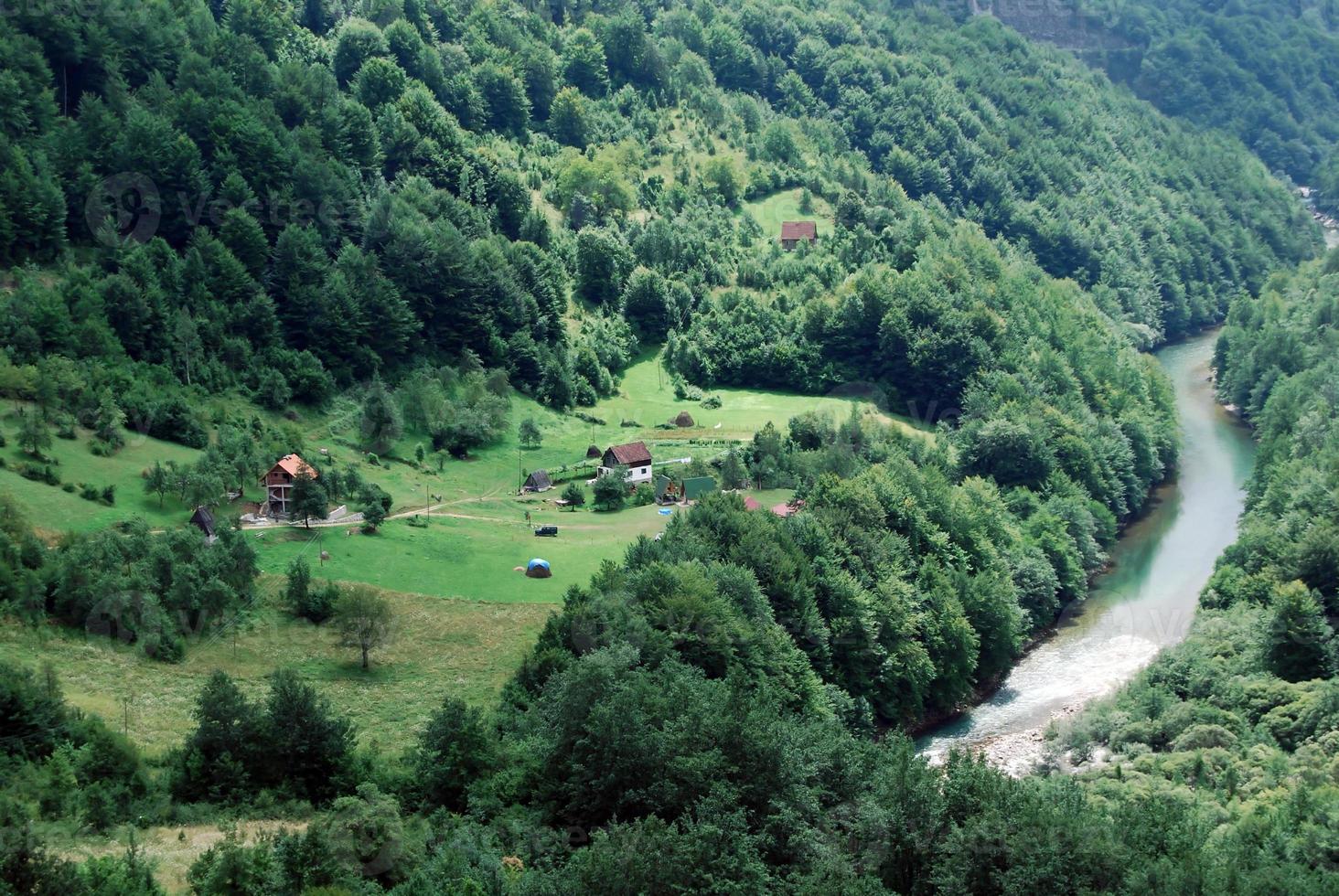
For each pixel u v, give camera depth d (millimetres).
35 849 78688
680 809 98250
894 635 141500
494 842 94938
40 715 98688
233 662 122188
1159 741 125500
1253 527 167750
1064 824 92750
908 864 96562
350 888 84062
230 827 94062
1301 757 115000
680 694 105812
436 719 105562
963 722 142750
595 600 124438
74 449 153625
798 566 140375
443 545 149375
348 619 124812
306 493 150375
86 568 122875
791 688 126125
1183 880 86125
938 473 171625
